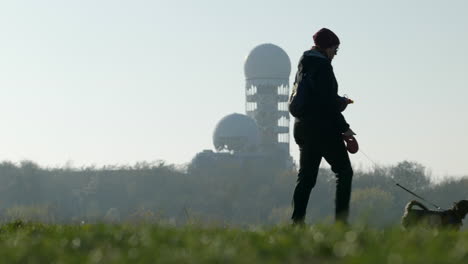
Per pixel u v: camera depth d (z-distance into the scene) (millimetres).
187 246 26188
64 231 34281
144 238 28656
